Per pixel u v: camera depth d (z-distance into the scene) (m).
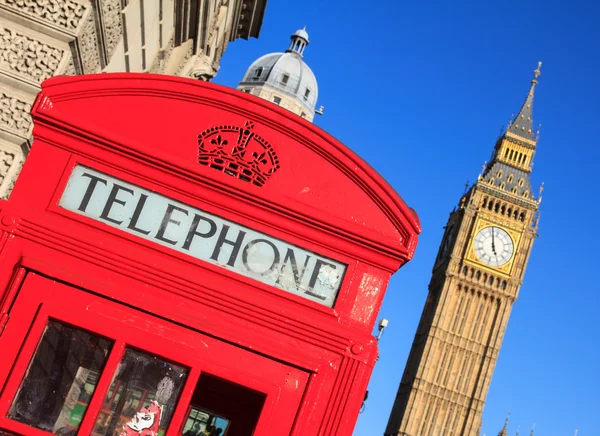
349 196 3.06
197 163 2.99
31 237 2.84
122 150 2.93
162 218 2.93
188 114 3.05
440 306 89.44
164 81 3.03
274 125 3.07
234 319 2.88
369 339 2.93
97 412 2.75
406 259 3.01
